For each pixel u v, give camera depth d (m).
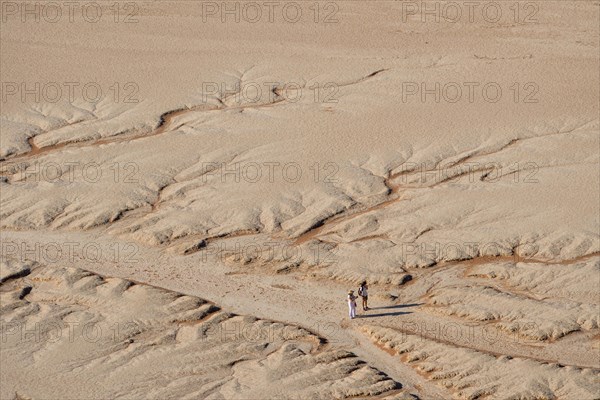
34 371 92.31
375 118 132.62
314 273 106.94
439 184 119.25
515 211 112.69
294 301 103.44
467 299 100.81
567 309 98.31
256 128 131.00
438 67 146.25
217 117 134.12
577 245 107.12
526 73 143.75
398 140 127.38
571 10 162.12
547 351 94.38
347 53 150.75
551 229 109.38
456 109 134.38
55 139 130.50
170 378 91.06
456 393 89.38
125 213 117.00
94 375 91.62
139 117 134.50
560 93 137.88
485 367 91.06
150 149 127.06
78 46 154.00
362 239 111.12
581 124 129.75
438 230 111.12
